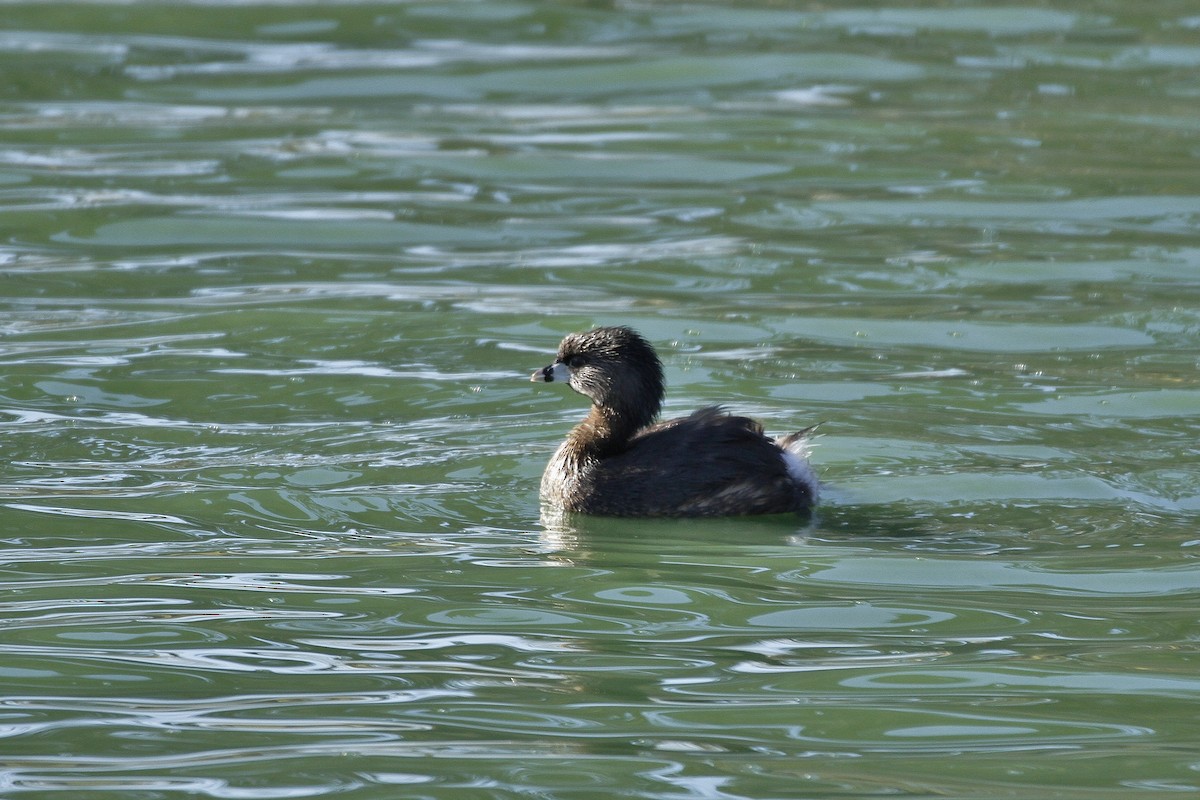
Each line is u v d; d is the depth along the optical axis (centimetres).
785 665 1058
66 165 2417
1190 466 1426
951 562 1235
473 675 1041
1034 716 982
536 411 1596
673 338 1808
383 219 2228
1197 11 3177
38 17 3172
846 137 2552
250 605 1152
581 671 1048
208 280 2008
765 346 1781
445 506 1362
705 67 2866
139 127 2608
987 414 1570
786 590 1184
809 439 1496
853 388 1650
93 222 2194
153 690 1014
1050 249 2086
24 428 1527
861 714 986
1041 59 2908
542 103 2750
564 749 938
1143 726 967
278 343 1784
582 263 2066
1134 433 1515
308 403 1611
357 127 2617
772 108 2694
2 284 1967
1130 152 2459
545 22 3175
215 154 2486
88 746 937
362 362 1731
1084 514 1327
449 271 2047
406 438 1523
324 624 1120
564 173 2420
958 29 3086
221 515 1333
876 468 1434
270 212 2244
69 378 1664
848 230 2178
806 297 1941
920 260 2062
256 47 3031
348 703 998
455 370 1709
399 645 1088
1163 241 2111
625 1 3266
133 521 1316
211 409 1593
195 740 947
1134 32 3053
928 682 1033
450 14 3209
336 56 2984
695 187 2358
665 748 941
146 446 1491
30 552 1246
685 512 1338
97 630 1105
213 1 3291
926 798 882
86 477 1409
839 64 2889
